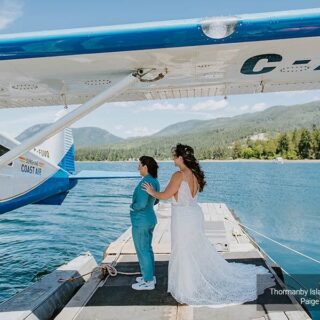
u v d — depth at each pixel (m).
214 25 3.10
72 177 10.12
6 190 7.40
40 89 4.59
